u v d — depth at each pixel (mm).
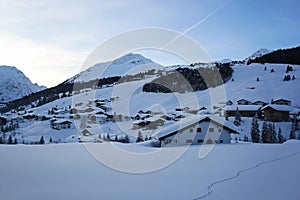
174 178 8180
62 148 15141
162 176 8461
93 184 7316
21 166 9414
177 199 6129
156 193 6586
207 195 6422
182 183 7547
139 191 6742
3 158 11039
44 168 9227
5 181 7379
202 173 8953
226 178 8195
